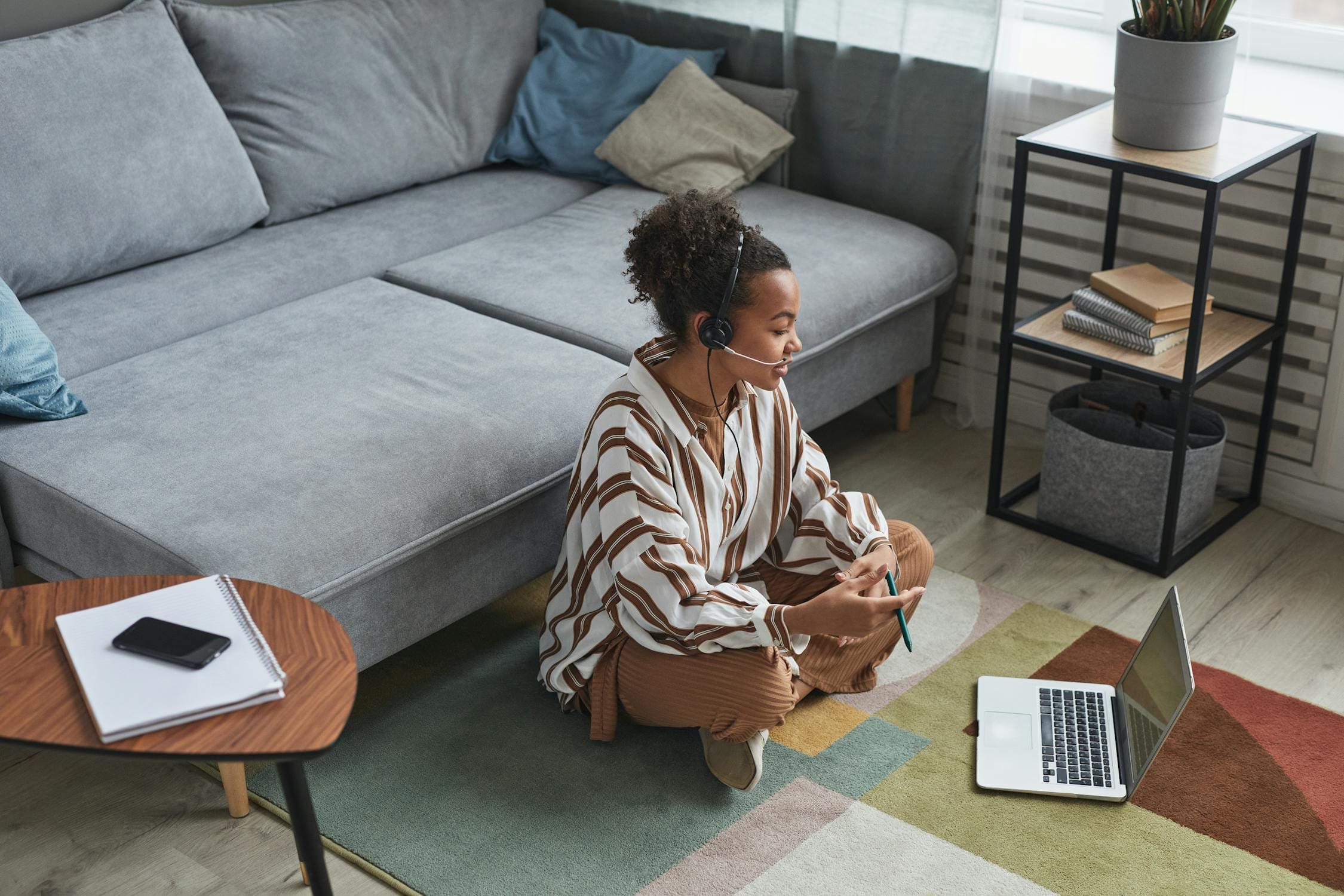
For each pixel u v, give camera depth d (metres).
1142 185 2.47
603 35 3.00
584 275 2.41
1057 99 2.51
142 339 2.25
